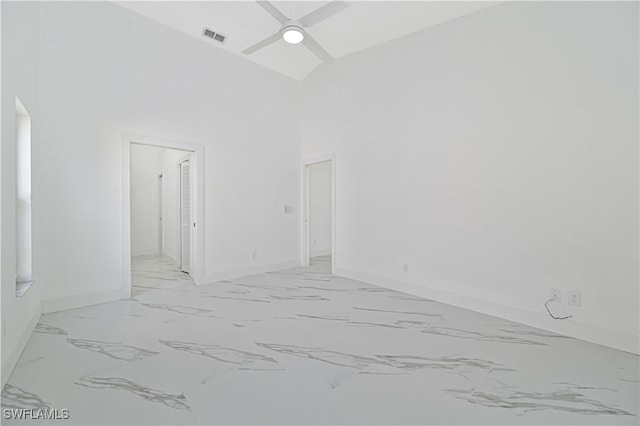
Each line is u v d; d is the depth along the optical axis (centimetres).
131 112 376
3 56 201
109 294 364
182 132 423
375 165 449
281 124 552
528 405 178
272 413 170
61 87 323
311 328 290
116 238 368
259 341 261
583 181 264
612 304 251
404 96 409
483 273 331
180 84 420
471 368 219
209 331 281
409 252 405
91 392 188
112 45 360
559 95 276
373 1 364
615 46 246
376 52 445
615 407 176
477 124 334
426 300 377
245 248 504
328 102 527
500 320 311
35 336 266
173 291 412
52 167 317
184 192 535
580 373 212
